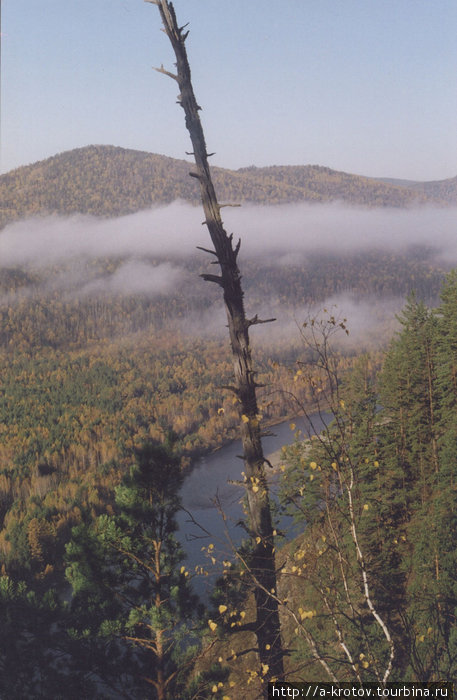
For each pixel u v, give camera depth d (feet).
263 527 27.12
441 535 70.28
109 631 47.19
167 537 50.60
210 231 26.96
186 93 26.53
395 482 112.57
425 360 126.72
